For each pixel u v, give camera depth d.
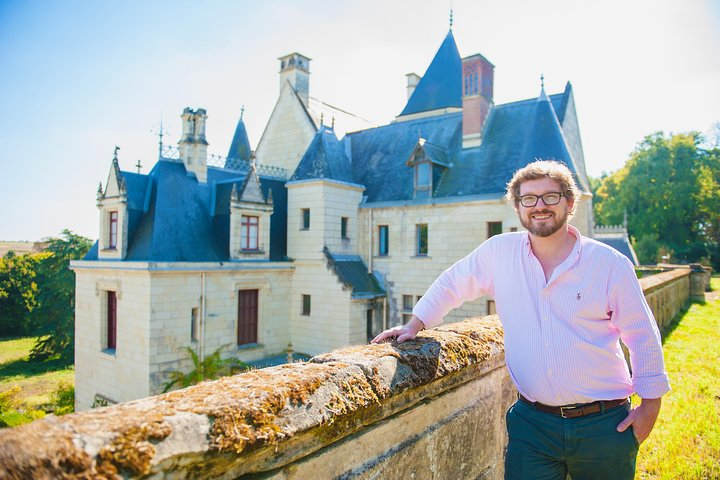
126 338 19.83
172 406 1.64
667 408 6.61
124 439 1.38
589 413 2.63
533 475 2.74
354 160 29.14
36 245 49.28
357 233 25.91
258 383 1.96
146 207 21.88
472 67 24.72
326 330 23.48
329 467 2.11
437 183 24.44
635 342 2.55
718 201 52.59
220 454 1.59
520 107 24.97
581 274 2.59
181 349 19.88
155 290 19.11
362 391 2.23
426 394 2.81
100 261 21.17
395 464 2.51
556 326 2.64
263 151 31.41
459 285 3.14
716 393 7.23
